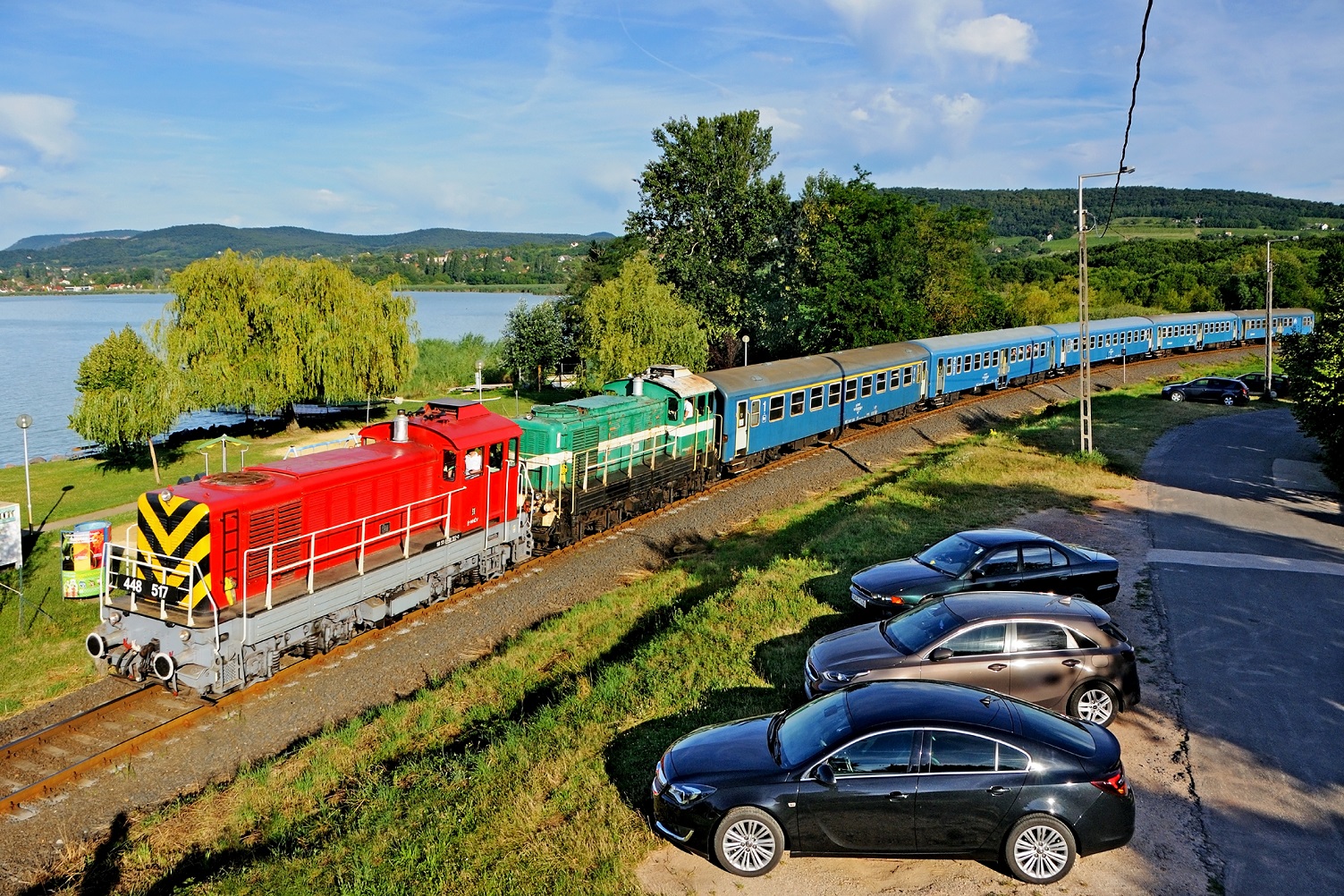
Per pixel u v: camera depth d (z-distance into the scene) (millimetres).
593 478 21391
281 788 10930
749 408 28141
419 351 60812
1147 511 22000
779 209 56094
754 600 15797
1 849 9734
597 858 8391
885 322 48156
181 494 12945
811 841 8227
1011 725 8305
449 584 16766
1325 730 10609
